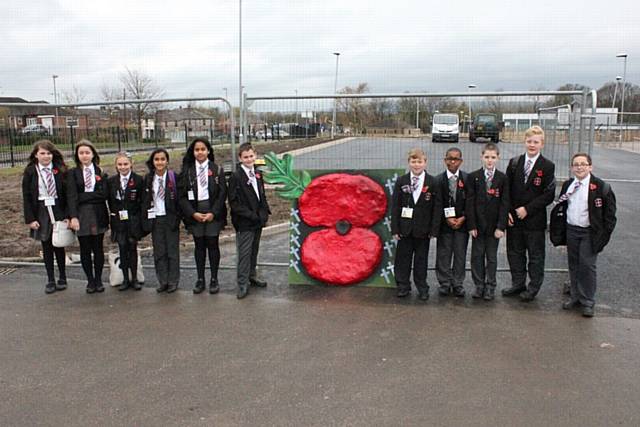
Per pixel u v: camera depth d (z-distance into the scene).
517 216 5.24
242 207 5.46
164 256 5.66
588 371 3.78
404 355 4.07
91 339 4.44
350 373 3.78
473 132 6.21
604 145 34.41
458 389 3.54
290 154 5.82
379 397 3.44
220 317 4.93
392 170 5.67
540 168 5.14
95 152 5.71
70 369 3.90
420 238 5.29
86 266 5.66
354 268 5.68
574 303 5.07
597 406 3.31
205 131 6.94
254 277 5.85
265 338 4.43
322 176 5.79
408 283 5.49
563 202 5.09
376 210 5.65
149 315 5.00
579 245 4.91
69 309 5.18
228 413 3.27
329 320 4.83
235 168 6.07
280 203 11.11
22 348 4.27
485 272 5.43
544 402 3.37
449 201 5.30
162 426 3.13
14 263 6.75
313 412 3.27
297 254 5.84
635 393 3.47
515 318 4.84
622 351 4.11
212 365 3.93
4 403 3.42
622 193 12.70
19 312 5.10
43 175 5.55
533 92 5.74
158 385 3.64
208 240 5.60
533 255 5.23
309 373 3.79
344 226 5.75
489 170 5.24
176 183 5.61
